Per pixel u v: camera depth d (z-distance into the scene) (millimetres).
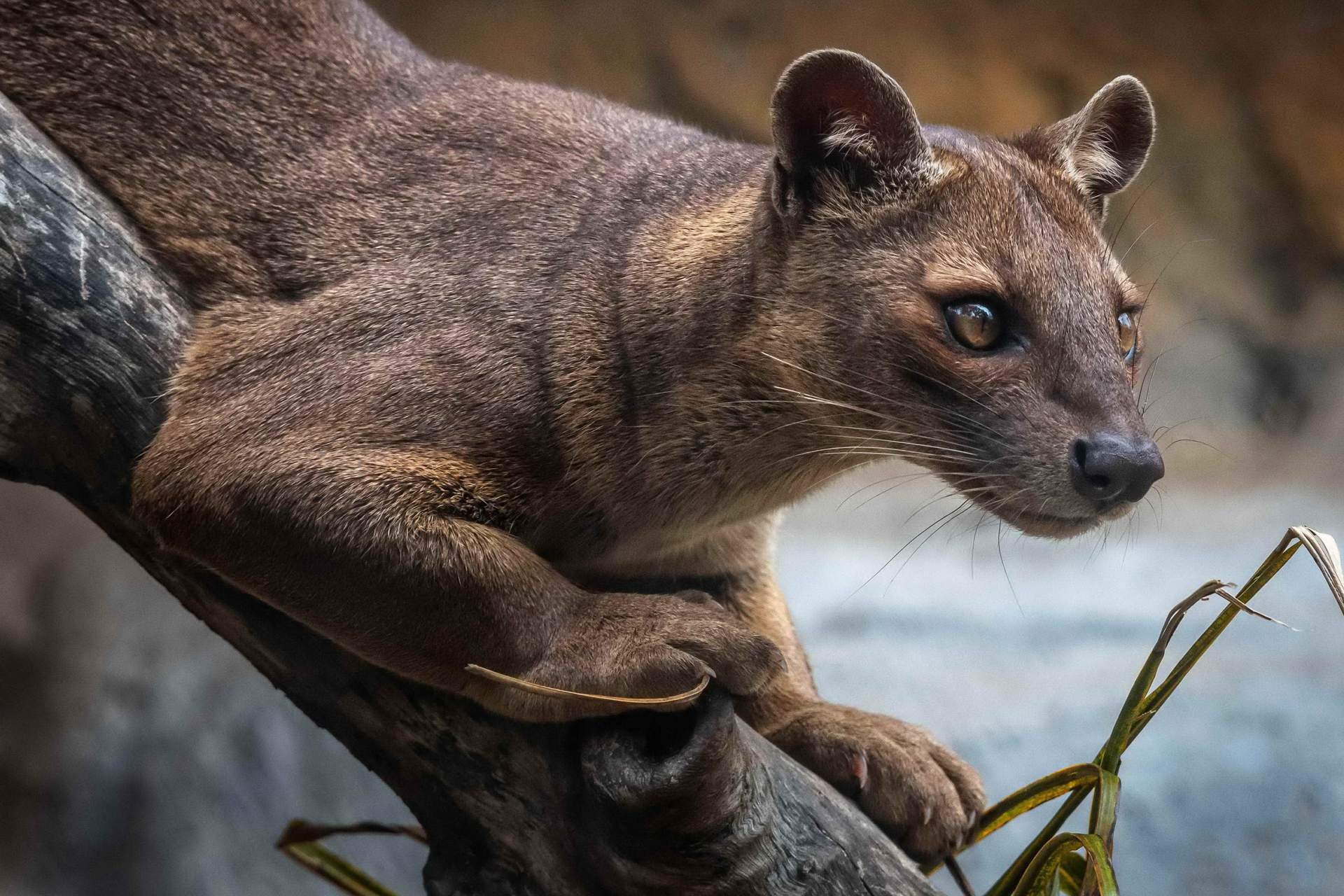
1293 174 24906
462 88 7383
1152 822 12961
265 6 7270
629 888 5688
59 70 7016
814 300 6602
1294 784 13117
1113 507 6238
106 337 6020
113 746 15148
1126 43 25469
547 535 6633
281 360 6383
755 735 6020
